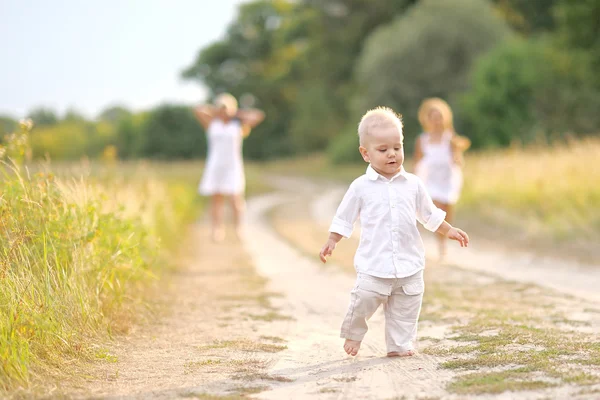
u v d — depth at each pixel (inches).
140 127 5064.0
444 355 269.1
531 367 235.8
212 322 358.9
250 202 1497.3
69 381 233.5
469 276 515.5
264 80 5187.0
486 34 2871.6
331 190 2003.0
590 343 271.0
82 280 315.6
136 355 279.0
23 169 360.8
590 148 974.4
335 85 4323.3
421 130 2935.5
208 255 673.0
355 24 3924.7
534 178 917.8
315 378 244.7
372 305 275.0
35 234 309.0
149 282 450.6
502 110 2218.3
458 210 987.9
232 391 225.9
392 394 219.3
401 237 277.6
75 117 3860.7
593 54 2182.6
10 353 229.9
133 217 492.4
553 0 3287.4
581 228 711.7
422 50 2881.4
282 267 589.6
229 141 822.5
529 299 407.2
